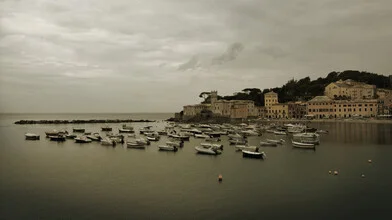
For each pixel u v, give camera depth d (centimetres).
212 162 8488
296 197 5406
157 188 5931
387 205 5012
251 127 18950
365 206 4984
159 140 13962
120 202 5162
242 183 6266
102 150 10862
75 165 8088
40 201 5209
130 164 8231
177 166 7950
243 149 10038
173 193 5625
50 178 6662
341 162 8281
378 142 12300
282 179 6562
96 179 6581
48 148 11431
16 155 9788
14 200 5250
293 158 9000
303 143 11306
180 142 11906
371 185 6081
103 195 5509
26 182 6334
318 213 4722
